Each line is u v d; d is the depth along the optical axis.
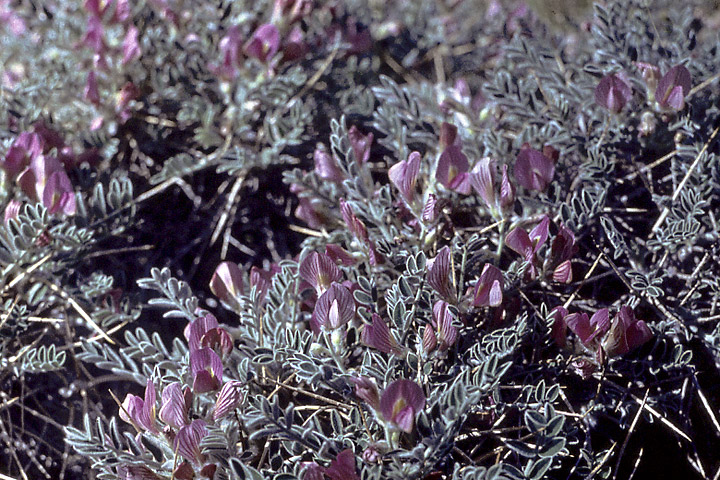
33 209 0.62
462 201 0.64
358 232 0.61
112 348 0.65
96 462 0.58
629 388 0.60
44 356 0.61
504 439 0.57
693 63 0.67
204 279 0.69
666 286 0.62
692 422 0.62
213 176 0.71
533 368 0.60
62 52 0.72
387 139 0.67
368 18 0.79
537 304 0.62
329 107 0.72
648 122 0.65
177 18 0.72
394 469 0.56
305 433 0.56
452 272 0.59
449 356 0.59
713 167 0.62
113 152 0.68
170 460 0.57
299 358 0.58
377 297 0.60
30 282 0.64
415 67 0.79
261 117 0.71
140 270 0.68
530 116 0.67
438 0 0.86
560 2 0.86
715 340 0.60
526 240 0.59
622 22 0.70
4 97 0.70
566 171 0.66
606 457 0.58
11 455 0.62
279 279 0.61
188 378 0.59
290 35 0.72
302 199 0.65
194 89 0.71
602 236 0.64
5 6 0.75
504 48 0.69
